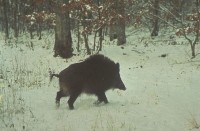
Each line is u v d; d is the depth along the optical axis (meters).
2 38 34.53
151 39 29.38
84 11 20.88
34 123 9.91
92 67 11.59
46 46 26.34
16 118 10.34
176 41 26.95
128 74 17.30
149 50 23.27
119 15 21.02
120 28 25.94
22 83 14.92
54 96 13.08
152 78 16.42
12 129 9.44
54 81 15.51
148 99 12.52
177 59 20.44
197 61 19.58
